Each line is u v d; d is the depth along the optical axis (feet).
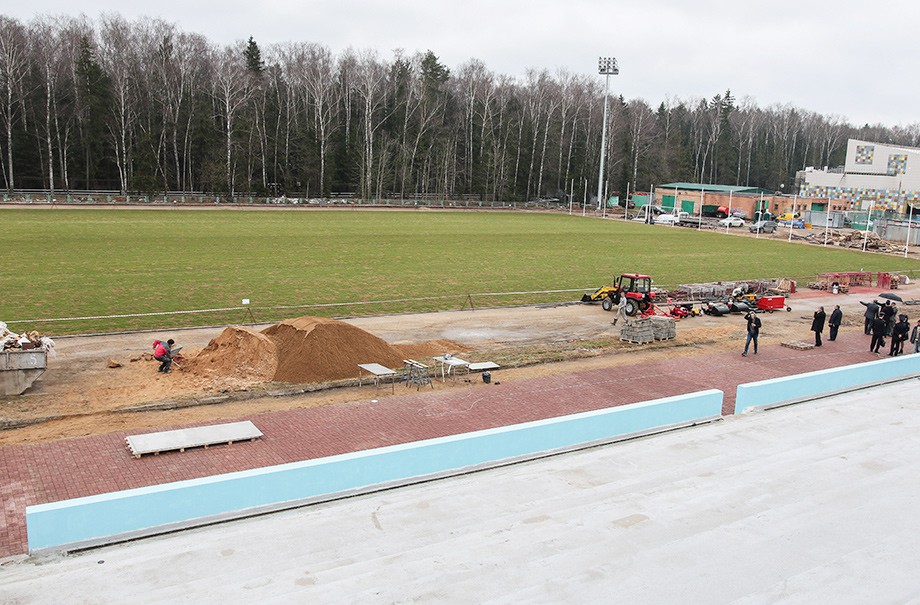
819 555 34.96
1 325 62.64
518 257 166.50
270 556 33.37
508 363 75.66
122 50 307.78
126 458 48.21
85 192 272.92
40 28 307.99
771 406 63.00
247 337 71.56
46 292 102.53
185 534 36.24
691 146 511.40
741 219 312.09
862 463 47.96
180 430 52.47
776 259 189.06
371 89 333.62
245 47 358.64
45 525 33.55
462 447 45.52
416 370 68.49
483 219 279.69
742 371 78.43
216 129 302.66
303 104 355.77
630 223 296.30
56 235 162.61
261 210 267.18
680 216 305.12
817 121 643.04
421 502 40.14
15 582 30.66
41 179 286.25
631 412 53.21
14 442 50.60
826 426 56.44
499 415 60.08
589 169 411.13
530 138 398.21
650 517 38.55
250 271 127.34
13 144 276.21
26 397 60.08
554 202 388.16
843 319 113.39
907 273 174.09
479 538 35.60
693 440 52.34
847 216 316.60
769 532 37.24
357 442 52.60
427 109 363.56
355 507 39.34
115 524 35.17
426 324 96.37
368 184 327.26
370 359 72.02
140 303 98.37
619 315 103.04
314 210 280.31
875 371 71.67
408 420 57.93
